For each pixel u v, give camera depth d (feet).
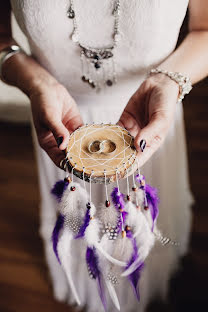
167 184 2.53
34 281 3.42
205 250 3.39
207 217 3.67
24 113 4.80
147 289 2.89
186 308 3.00
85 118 2.21
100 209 1.48
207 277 3.19
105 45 1.83
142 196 1.51
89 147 1.46
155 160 2.33
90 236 1.47
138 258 1.59
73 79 2.03
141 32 1.73
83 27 1.75
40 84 1.77
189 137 4.57
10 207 4.11
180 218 3.00
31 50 2.05
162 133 1.55
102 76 1.98
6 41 2.04
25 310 3.20
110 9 1.68
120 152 1.45
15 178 4.42
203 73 1.83
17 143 4.85
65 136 1.45
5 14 2.02
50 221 2.69
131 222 1.51
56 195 1.53
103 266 1.62
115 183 2.26
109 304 2.80
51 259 2.90
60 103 1.73
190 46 1.85
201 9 1.82
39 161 2.44
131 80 2.01
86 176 1.39
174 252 3.03
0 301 3.29
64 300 3.16
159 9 1.65
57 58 1.93
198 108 4.94
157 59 1.91
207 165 4.21
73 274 2.79
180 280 3.17
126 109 1.75
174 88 1.67
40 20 1.73
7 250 3.71
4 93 4.59
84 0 1.66
